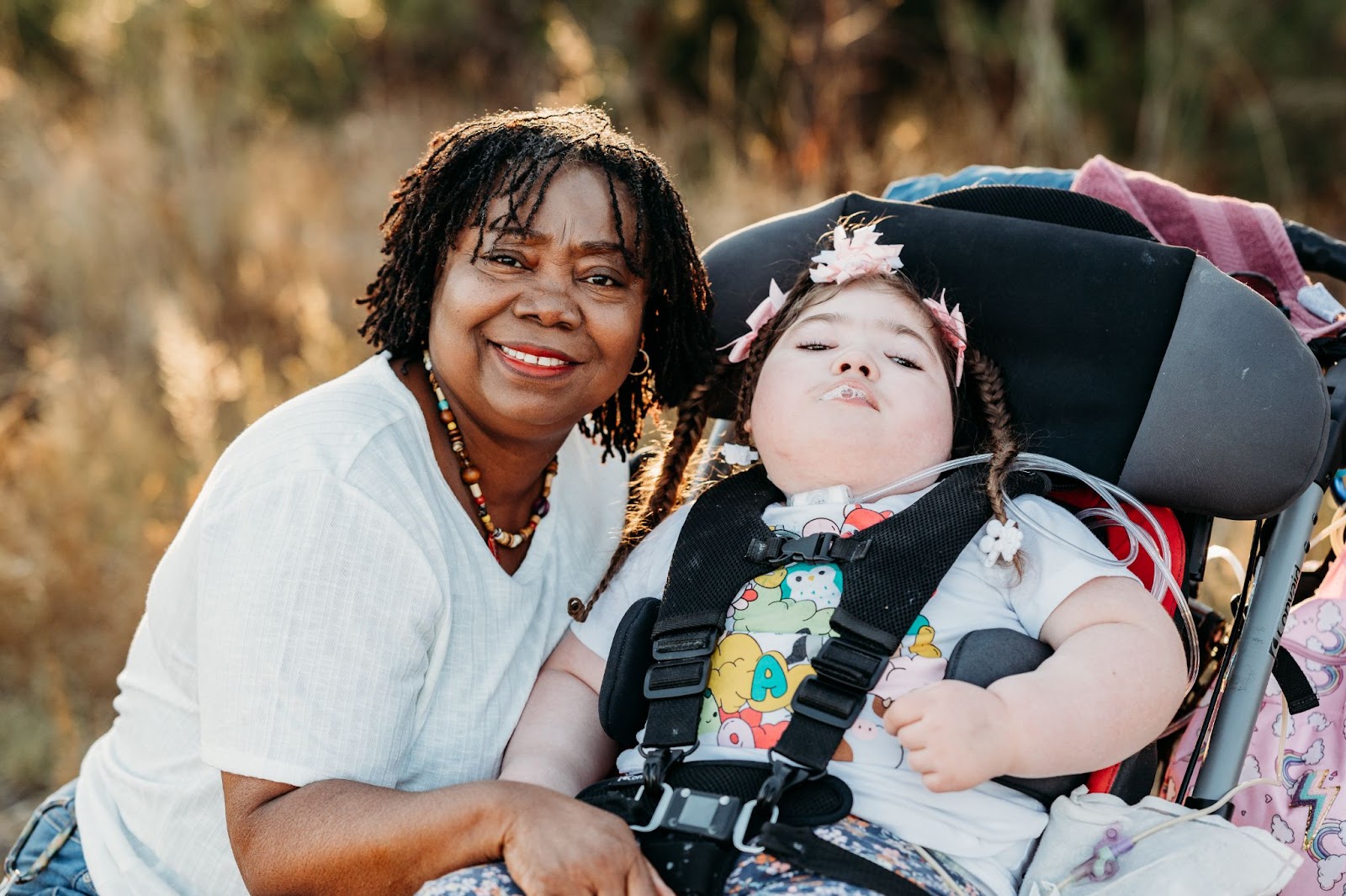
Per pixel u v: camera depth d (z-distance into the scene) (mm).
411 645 1673
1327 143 6332
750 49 6891
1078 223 2184
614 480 2219
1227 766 1865
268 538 1618
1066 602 1791
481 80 7020
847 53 6004
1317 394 1897
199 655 1646
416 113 6492
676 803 1621
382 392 1809
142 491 3889
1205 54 6305
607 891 1479
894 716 1644
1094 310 2014
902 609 1737
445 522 1778
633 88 6469
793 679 1743
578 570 2029
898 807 1668
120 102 5824
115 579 3654
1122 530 2027
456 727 1765
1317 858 1983
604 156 1822
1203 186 6215
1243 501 1934
